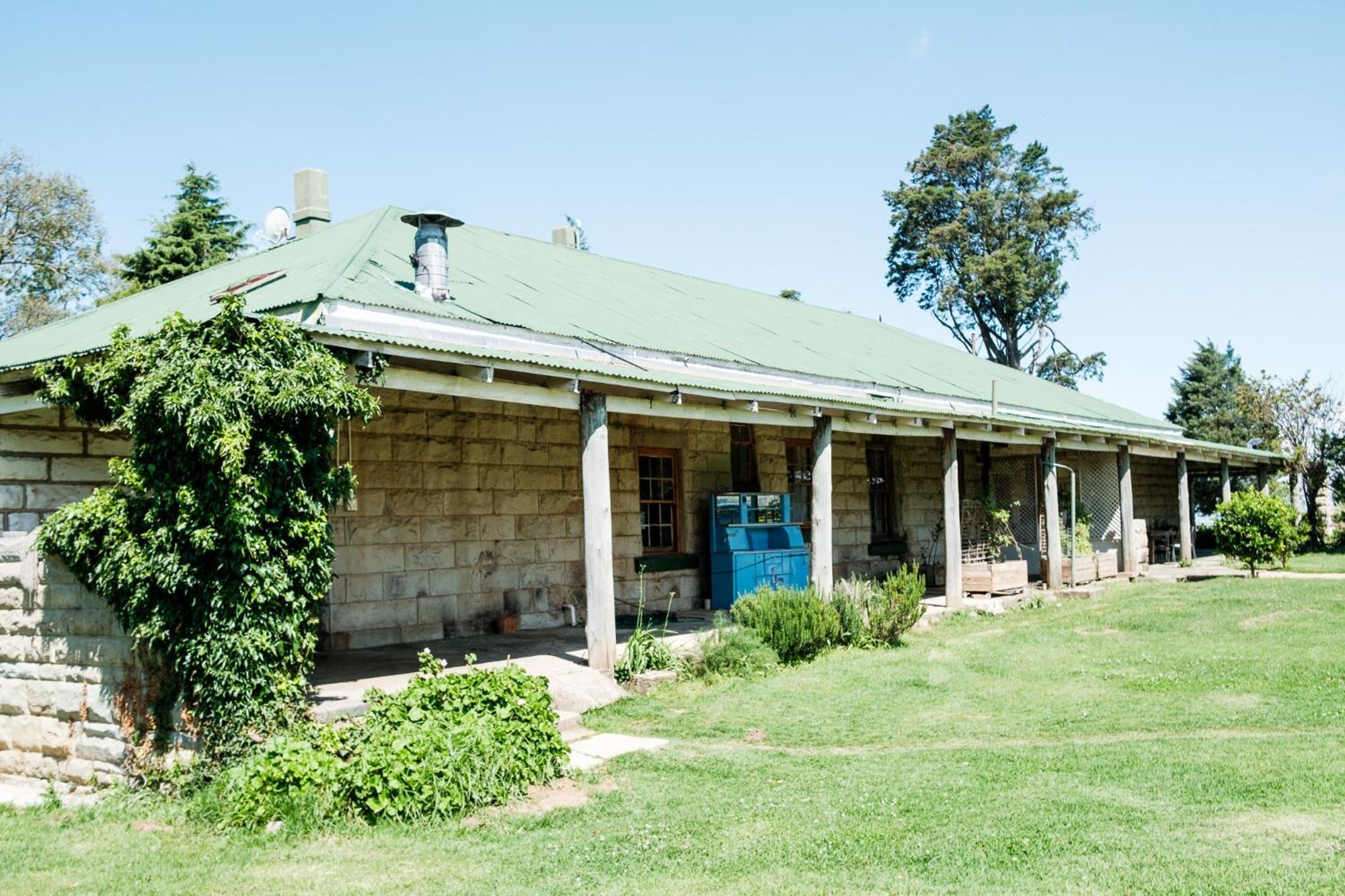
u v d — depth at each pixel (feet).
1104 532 74.43
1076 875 17.13
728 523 52.80
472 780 21.95
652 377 34.78
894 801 21.79
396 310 30.81
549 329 36.29
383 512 39.34
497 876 17.99
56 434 35.35
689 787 23.35
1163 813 20.43
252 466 23.98
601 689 32.01
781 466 59.41
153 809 23.06
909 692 33.47
